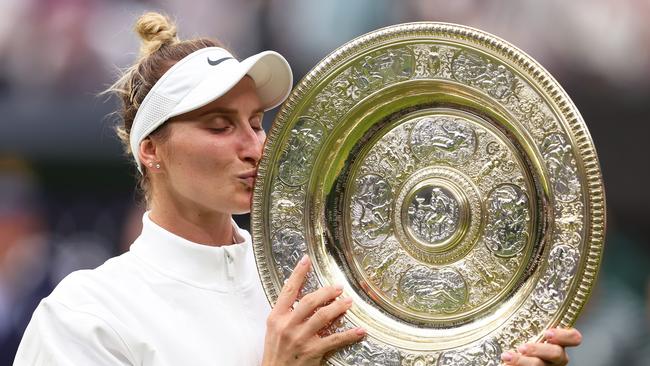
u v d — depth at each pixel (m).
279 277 8.70
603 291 19.70
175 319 8.68
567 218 8.11
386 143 8.86
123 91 9.20
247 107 8.76
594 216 7.99
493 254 8.50
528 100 8.25
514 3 19.55
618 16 19.55
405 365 8.38
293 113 8.70
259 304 9.07
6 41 20.27
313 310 8.39
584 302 8.00
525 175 8.41
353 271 8.80
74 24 20.25
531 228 8.37
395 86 8.66
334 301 8.45
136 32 9.17
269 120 17.92
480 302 8.52
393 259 8.77
